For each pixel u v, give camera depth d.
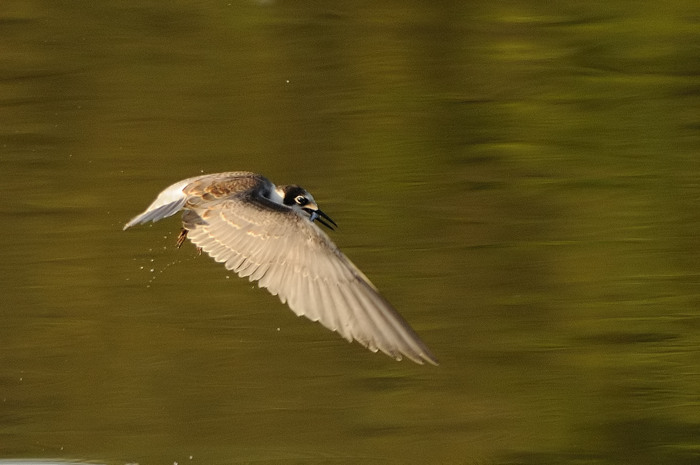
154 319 13.07
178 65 18.94
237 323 13.02
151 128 17.06
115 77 18.47
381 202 15.25
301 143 16.70
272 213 6.50
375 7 20.89
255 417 11.25
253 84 18.19
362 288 5.90
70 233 14.69
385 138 16.83
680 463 10.47
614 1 20.72
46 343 12.64
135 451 10.72
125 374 12.06
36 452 10.70
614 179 15.74
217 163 16.12
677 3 20.44
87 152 16.39
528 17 20.33
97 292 13.63
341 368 12.08
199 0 21.27
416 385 11.77
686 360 11.96
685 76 18.30
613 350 12.24
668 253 13.95
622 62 18.81
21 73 18.69
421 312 13.02
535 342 12.43
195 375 12.01
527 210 15.02
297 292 6.00
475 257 14.00
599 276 13.55
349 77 18.55
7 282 13.73
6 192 15.45
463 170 16.02
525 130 17.05
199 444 10.80
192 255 14.39
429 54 19.16
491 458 10.49
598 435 10.82
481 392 11.62
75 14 20.25
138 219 7.21
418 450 10.65
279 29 20.09
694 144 16.53
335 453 10.57
